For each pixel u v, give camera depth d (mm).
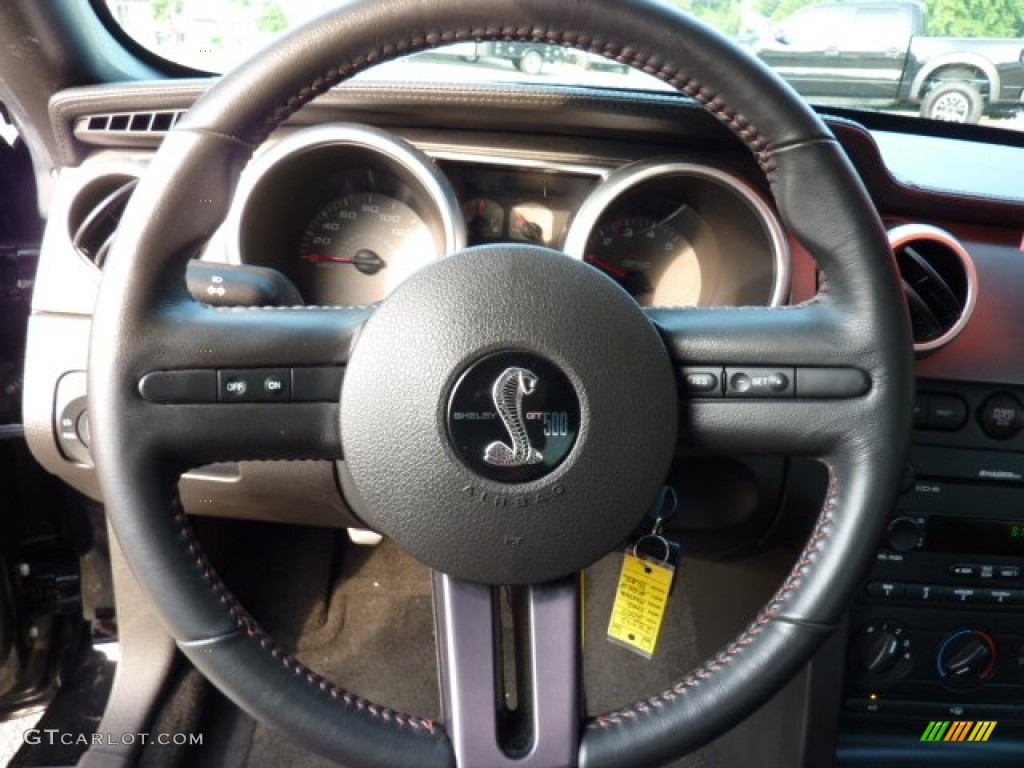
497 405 678
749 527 1188
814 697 1213
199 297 866
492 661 737
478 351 673
